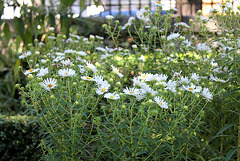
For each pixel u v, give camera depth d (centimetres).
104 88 243
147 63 351
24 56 328
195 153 327
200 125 314
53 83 249
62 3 527
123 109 247
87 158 296
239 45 303
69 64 290
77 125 259
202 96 253
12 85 602
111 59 355
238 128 303
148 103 224
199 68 340
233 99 305
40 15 508
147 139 241
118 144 259
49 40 409
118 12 646
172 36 338
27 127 430
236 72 279
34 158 426
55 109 268
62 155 261
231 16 311
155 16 347
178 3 563
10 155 432
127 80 365
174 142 281
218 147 354
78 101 256
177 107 253
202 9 573
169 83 254
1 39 654
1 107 601
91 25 571
